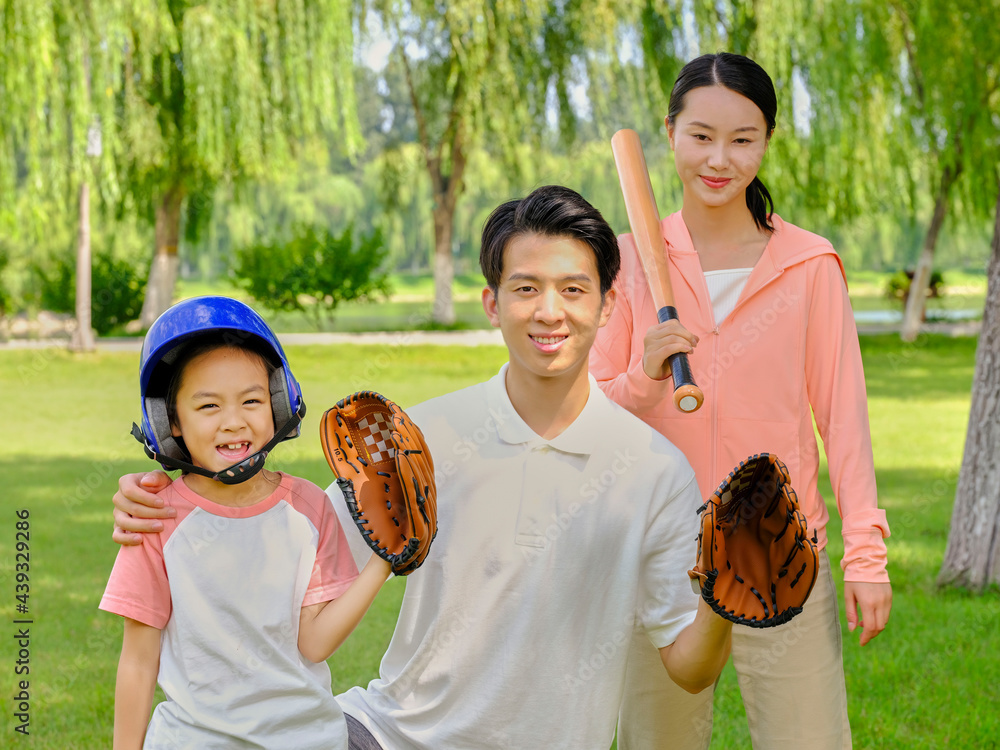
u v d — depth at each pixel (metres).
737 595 1.28
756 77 1.93
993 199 15.98
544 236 1.49
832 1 14.04
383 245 19.00
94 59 12.69
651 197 2.02
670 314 1.86
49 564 5.00
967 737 3.00
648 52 15.12
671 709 1.99
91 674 3.56
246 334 1.51
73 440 8.91
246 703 1.43
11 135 12.77
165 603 1.46
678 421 2.00
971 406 4.68
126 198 16.89
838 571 4.77
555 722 1.58
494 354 15.00
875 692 3.38
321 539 1.54
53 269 18.27
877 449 8.16
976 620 4.13
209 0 13.45
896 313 22.30
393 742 1.61
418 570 1.61
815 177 15.36
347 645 3.78
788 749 1.94
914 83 15.28
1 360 14.88
